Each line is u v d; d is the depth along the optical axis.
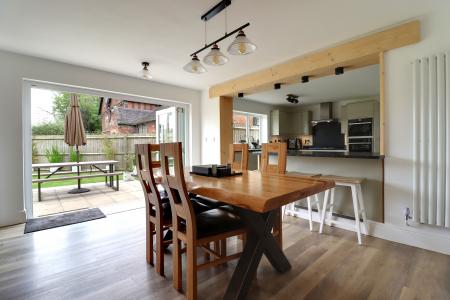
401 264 1.93
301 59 3.11
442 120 2.06
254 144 6.45
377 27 2.38
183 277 1.77
